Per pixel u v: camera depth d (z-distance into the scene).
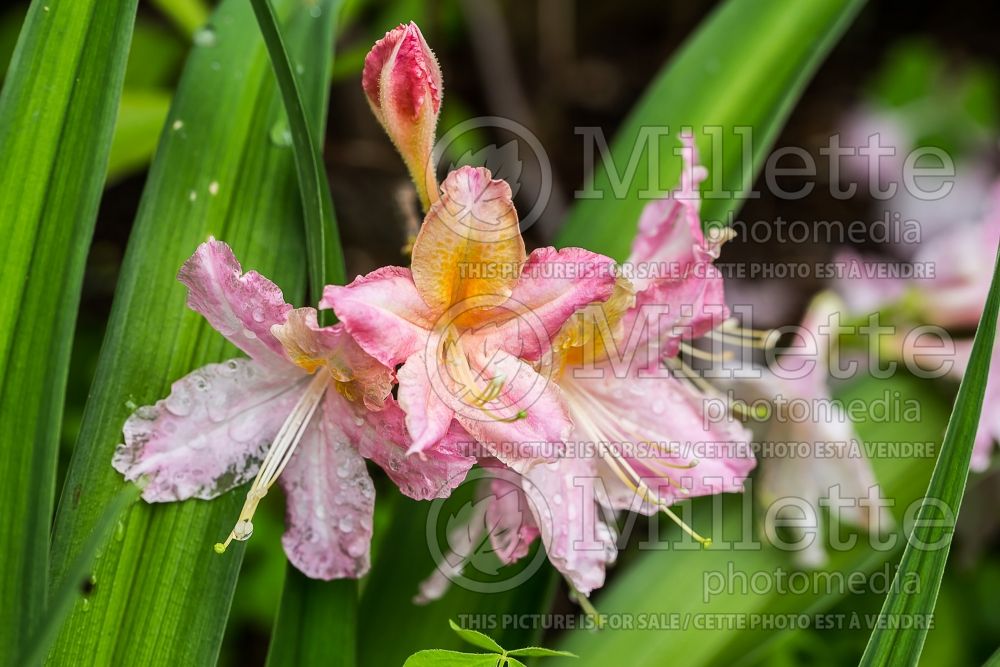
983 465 0.43
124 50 0.35
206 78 0.39
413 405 0.33
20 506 0.34
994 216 0.44
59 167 0.35
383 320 0.33
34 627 0.33
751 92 0.43
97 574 0.35
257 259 0.38
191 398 0.35
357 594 0.37
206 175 0.38
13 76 0.35
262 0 0.35
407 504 0.39
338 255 0.37
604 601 0.41
